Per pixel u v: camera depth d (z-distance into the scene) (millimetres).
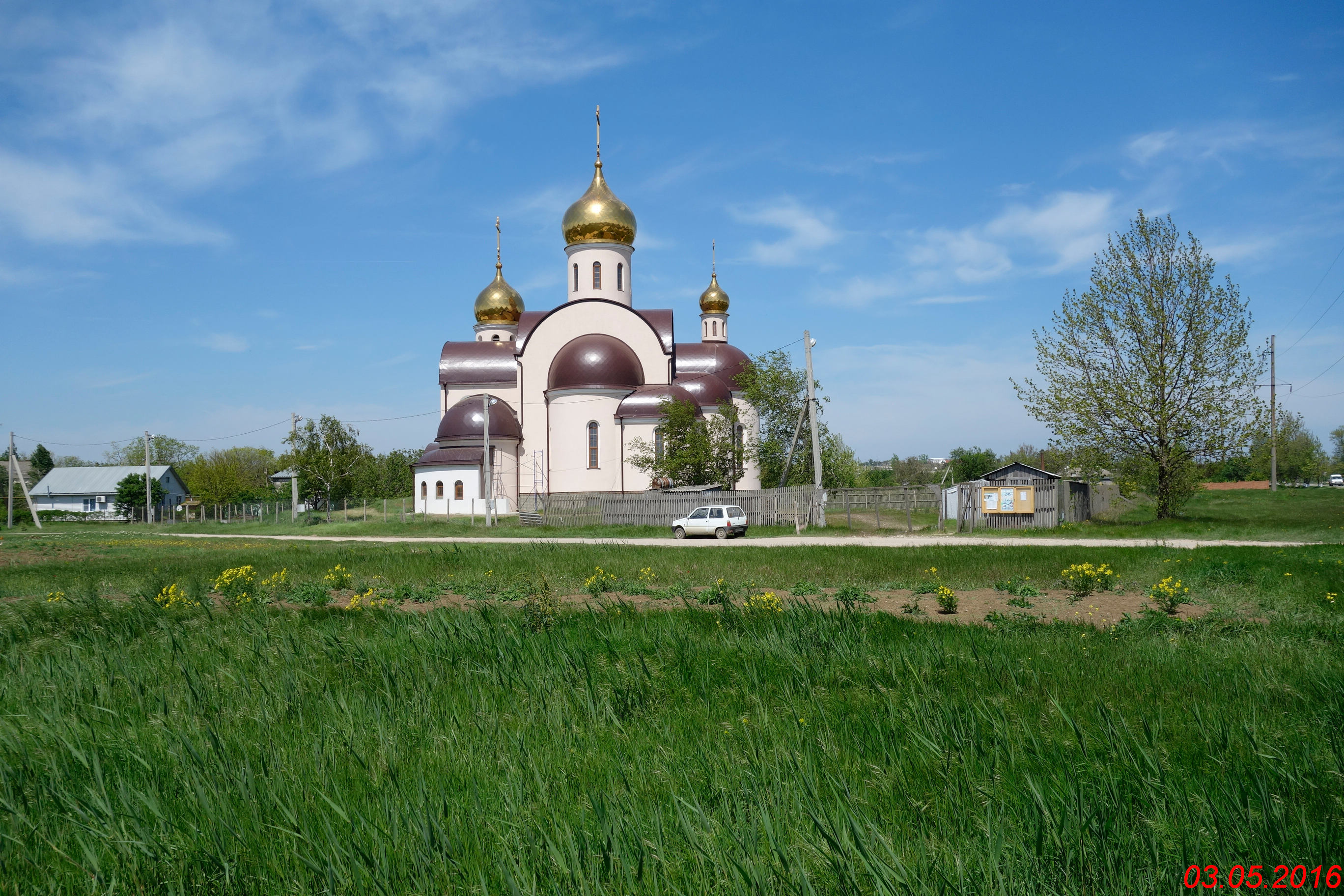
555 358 58281
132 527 68750
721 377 63594
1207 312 35344
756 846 4480
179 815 5227
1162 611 13016
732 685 8289
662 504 44594
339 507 72875
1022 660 8797
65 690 8359
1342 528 32406
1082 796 5000
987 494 37219
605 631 11094
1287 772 5484
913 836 4816
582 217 60281
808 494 39844
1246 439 35031
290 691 7969
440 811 5129
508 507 57031
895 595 16078
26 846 4918
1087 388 36344
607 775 5777
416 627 11242
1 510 84812
